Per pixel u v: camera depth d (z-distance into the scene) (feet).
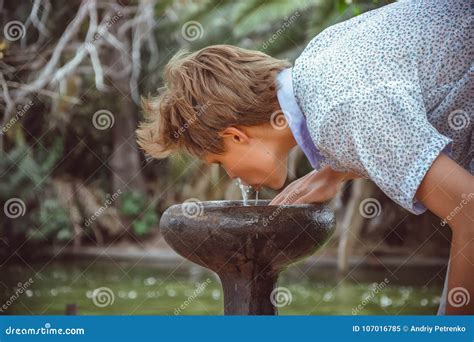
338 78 4.42
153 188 25.95
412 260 20.79
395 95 4.24
